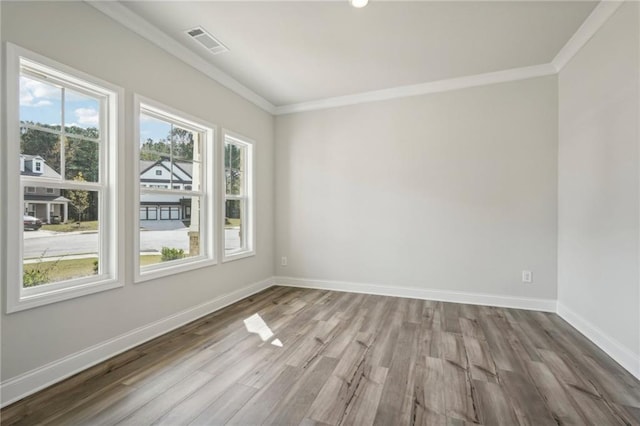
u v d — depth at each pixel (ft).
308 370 6.84
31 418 5.24
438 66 10.78
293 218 14.80
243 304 11.81
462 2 7.38
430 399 5.80
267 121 14.57
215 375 6.63
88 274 7.30
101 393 5.96
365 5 7.46
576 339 8.51
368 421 5.19
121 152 7.76
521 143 11.16
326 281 14.21
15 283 5.73
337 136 13.94
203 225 10.97
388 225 13.11
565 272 10.13
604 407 5.58
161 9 7.67
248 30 8.61
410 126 12.69
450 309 11.15
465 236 11.94
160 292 8.91
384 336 8.71
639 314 6.57
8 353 5.66
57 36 6.39
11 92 5.66
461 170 11.96
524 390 6.09
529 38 8.97
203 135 10.98
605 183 7.82
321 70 11.09
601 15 7.68
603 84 7.88
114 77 7.59
